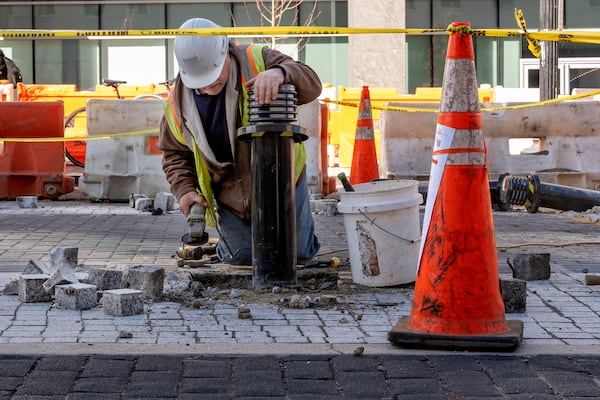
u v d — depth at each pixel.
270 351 5.13
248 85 6.59
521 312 6.20
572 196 11.99
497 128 14.01
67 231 10.43
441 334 5.16
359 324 5.86
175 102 6.92
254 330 5.68
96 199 14.01
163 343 5.32
